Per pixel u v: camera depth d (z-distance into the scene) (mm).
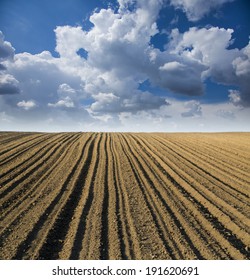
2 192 10898
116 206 9992
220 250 7336
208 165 16031
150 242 7617
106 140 25484
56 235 7949
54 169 14422
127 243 7543
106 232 8117
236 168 15406
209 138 27766
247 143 23922
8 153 17594
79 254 6992
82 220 8844
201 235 8102
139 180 13117
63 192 11180
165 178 13492
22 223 8469
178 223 8828
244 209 9898
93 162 16281
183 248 7359
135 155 18656
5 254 6891
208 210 9867
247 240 7820
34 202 10094
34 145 20781
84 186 12070
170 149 21156
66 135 28156
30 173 13555
